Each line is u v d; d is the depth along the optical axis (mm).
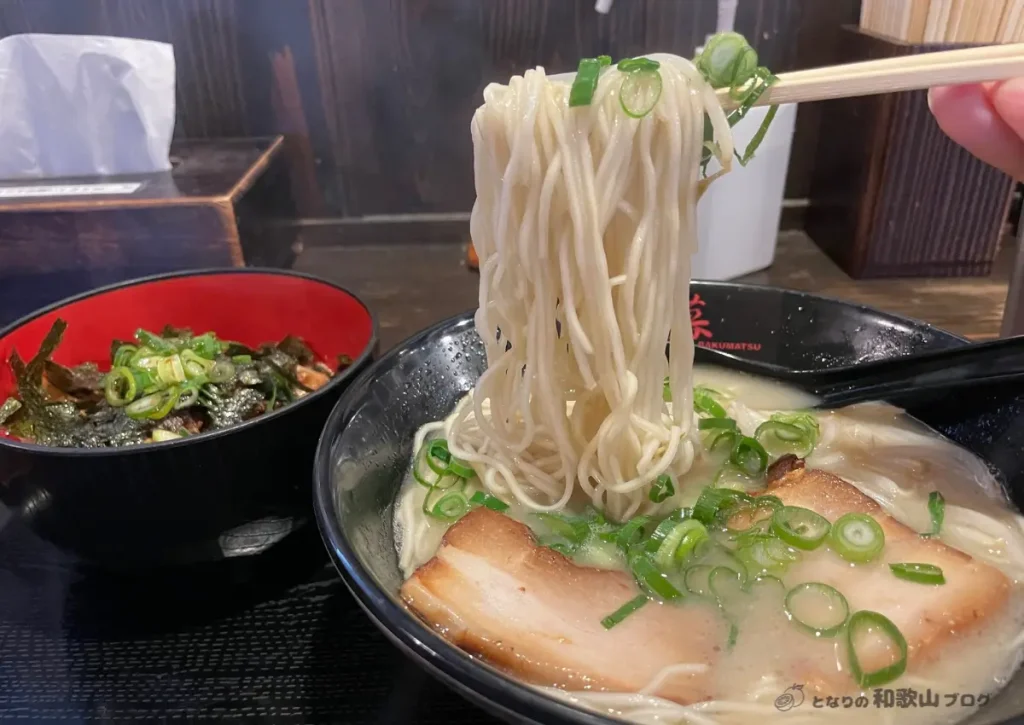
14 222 355
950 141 406
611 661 174
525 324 220
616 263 215
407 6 462
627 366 216
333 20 468
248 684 206
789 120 422
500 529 210
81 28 475
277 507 226
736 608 187
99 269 371
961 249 444
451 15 465
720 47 199
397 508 236
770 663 173
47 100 394
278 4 463
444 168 516
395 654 214
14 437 257
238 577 241
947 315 407
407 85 488
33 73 388
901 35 386
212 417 266
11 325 271
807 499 213
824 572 193
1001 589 187
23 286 373
